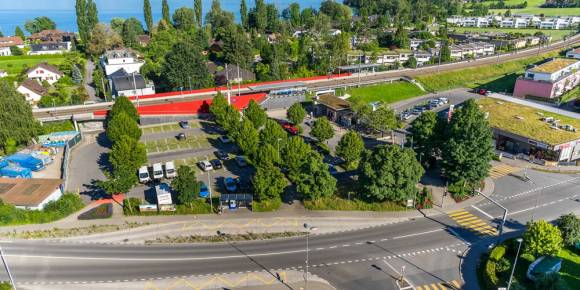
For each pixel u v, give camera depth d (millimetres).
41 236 66750
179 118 124750
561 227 62969
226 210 74625
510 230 68625
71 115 116250
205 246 64625
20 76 164625
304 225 64188
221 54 188625
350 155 88062
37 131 107625
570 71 146125
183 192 72375
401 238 66750
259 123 110875
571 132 97625
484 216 72938
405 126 122750
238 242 65688
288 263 60594
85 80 176500
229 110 110938
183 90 150750
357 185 82562
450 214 73688
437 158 94625
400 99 152125
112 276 57656
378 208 74938
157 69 170875
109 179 76750
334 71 176250
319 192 72938
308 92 146375
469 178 78750
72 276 57594
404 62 199750
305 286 55750
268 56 172375
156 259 61438
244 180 84938
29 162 91500
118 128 98125
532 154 96750
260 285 56000
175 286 55750
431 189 81875
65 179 87000
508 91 156500
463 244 65062
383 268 59500
